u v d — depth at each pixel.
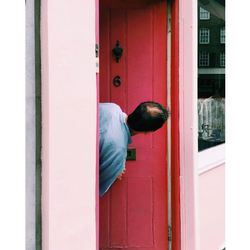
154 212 4.55
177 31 4.47
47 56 2.79
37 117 2.79
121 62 4.46
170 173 4.55
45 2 2.79
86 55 3.16
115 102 4.47
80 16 3.09
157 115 3.77
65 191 2.96
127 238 4.54
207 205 5.00
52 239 2.85
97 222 3.36
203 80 4.87
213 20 5.09
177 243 4.53
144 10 4.47
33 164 2.79
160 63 4.50
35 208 2.80
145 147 4.53
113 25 4.45
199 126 4.82
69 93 2.99
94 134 3.27
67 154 2.98
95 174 3.29
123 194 4.52
